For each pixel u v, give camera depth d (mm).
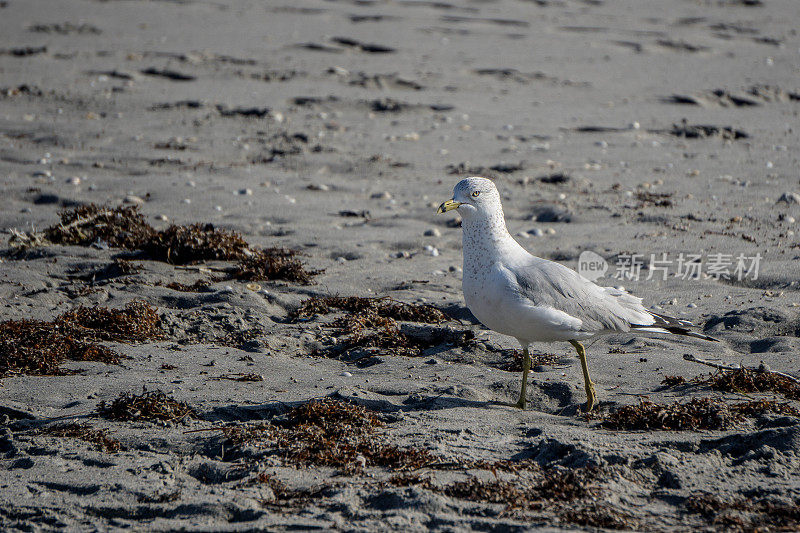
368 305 11328
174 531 5816
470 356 9750
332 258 13812
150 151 20375
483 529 5754
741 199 16906
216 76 28484
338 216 16188
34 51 30797
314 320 10992
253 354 9750
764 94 28047
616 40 36938
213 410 7809
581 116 24953
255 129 22719
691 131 23203
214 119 23562
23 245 13617
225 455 7012
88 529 5895
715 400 7984
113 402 7910
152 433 7367
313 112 24766
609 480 6371
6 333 9766
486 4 45469
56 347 9492
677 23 41625
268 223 15617
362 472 6605
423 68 30781
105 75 28047
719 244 13898
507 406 8188
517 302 7965
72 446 7133
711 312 10992
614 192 17656
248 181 18391
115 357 9508
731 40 37969
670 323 8531
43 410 7969
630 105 26547
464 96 27375
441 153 20969
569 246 14094
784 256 13188
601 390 8508
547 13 43625
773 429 6973
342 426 7336
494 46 35219
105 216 14461
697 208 16281
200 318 10789
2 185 17141
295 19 39250
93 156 19797
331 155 20547
